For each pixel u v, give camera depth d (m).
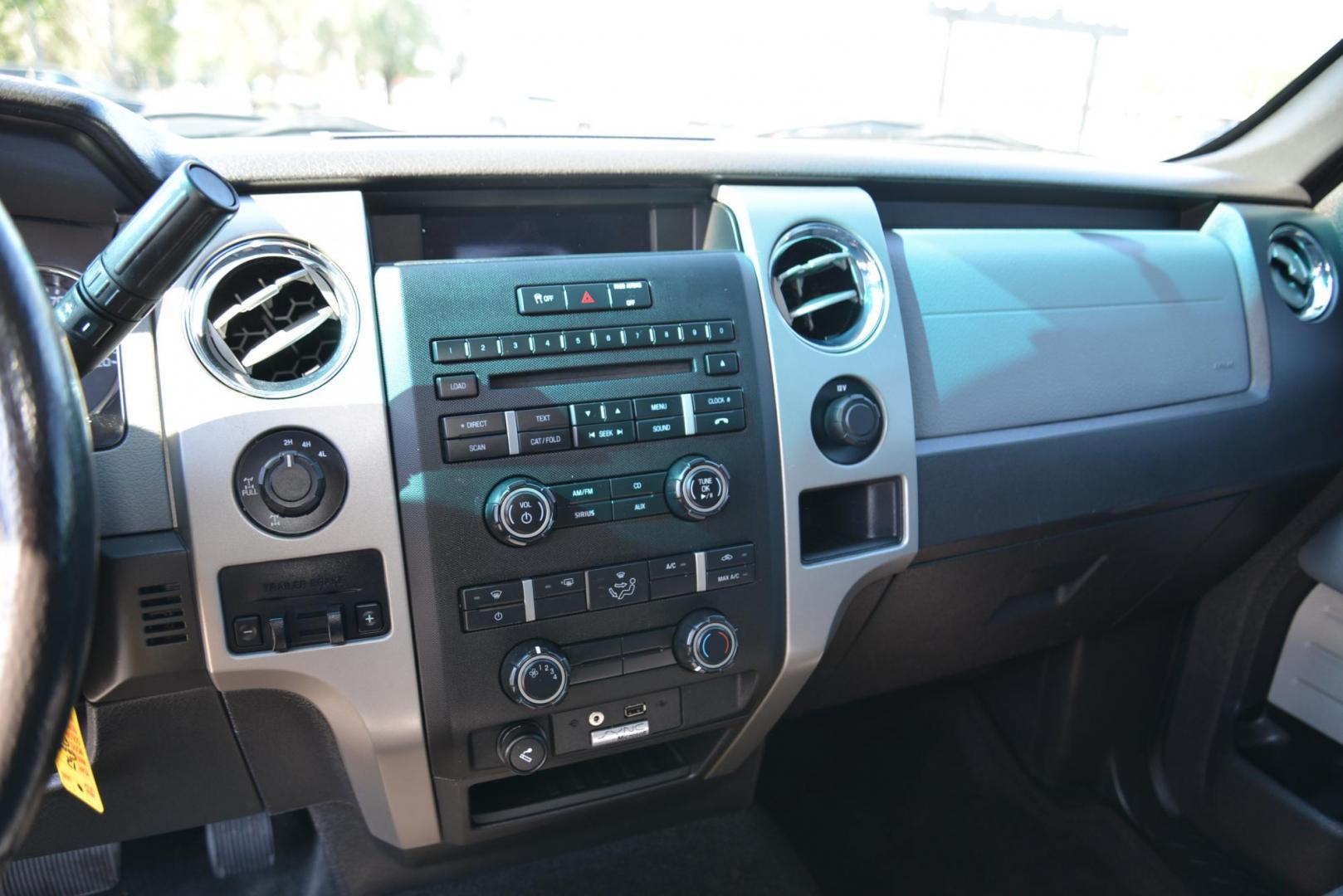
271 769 0.97
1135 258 1.19
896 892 1.33
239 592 0.80
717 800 1.28
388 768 0.89
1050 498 1.09
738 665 0.95
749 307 0.93
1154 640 1.51
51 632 0.41
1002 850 1.41
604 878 1.28
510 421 0.83
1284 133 1.36
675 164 0.97
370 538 0.82
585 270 0.88
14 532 0.40
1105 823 1.48
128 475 0.80
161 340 0.79
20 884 1.19
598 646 0.89
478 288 0.85
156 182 0.79
